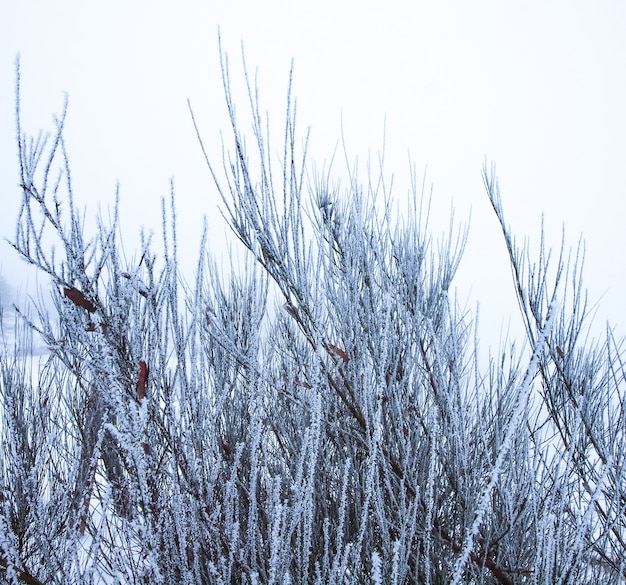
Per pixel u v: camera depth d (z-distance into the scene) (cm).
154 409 145
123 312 134
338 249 231
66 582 137
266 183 190
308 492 147
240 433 236
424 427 219
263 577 157
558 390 207
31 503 142
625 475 191
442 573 217
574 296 205
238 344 227
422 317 226
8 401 202
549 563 147
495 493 213
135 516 135
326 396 207
